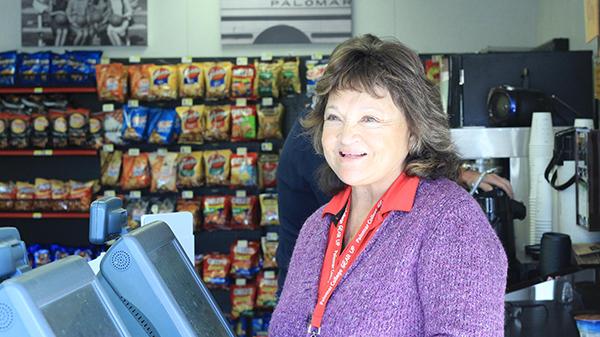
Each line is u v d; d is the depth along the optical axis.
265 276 5.45
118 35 5.68
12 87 5.53
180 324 0.99
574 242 2.93
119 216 1.27
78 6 5.69
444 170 1.42
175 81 5.45
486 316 1.21
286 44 5.67
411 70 1.40
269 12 5.62
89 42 5.69
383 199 1.40
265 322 5.44
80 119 5.53
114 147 5.62
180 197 5.63
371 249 1.37
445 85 3.82
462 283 1.23
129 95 5.54
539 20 5.40
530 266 2.83
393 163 1.42
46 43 5.70
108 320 0.85
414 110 1.41
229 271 5.50
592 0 3.17
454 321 1.21
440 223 1.30
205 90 5.50
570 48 4.53
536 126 3.18
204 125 5.45
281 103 5.54
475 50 5.56
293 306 1.49
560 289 2.54
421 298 1.29
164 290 1.00
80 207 5.55
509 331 2.19
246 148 5.59
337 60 1.42
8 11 5.75
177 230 1.83
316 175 1.80
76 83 5.51
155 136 5.44
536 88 3.65
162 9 5.71
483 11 5.55
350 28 5.58
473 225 1.29
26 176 5.80
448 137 1.46
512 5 5.52
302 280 1.52
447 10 5.57
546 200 3.12
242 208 5.48
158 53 5.71
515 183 3.38
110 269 1.00
